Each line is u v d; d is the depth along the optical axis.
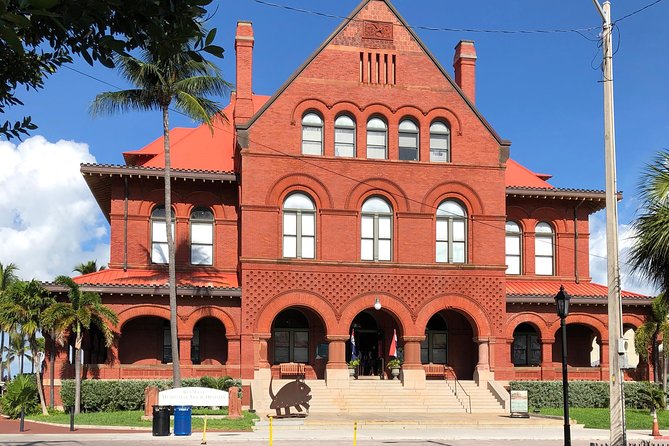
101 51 7.64
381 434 27.45
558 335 42.28
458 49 42.28
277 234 36.84
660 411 37.38
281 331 38.91
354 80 38.44
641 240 19.72
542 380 38.84
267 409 33.94
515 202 43.03
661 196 19.30
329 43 38.47
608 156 21.08
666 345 38.16
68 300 34.41
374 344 40.47
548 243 43.50
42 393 33.66
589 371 40.22
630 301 40.03
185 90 32.88
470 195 38.75
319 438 25.66
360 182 37.84
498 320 38.25
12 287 33.06
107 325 35.09
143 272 38.22
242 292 36.16
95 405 34.25
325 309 36.78
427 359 40.34
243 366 35.78
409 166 38.38
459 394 36.69
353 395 35.81
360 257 37.53
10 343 54.28
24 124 8.49
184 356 35.91
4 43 7.79
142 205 38.94
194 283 36.91
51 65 8.72
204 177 38.50
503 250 38.69
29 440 23.91
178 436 25.30
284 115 37.56
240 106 39.97
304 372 38.28
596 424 31.64
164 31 7.64
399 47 39.06
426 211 38.22
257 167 37.00
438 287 37.88
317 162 37.56
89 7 7.06
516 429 30.19
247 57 40.34
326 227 37.28
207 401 25.36
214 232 39.44
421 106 38.91
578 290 41.66
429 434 27.67
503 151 39.34
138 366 35.62
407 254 37.81
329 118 37.94
